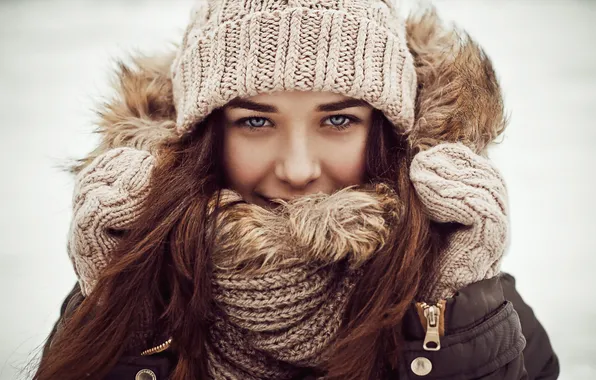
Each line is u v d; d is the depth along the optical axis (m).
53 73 2.90
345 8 0.90
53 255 1.79
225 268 0.86
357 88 0.88
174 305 0.89
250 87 0.87
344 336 0.86
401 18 1.04
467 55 1.02
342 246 0.82
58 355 0.89
